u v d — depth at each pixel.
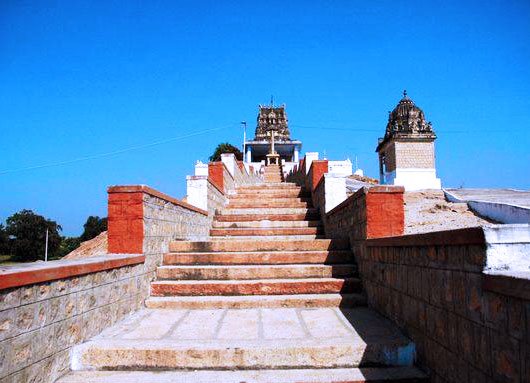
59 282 3.50
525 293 2.06
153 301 5.52
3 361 2.74
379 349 3.82
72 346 3.74
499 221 13.23
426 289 3.53
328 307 5.50
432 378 3.42
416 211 15.73
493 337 2.43
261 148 42.19
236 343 3.94
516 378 2.18
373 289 5.33
